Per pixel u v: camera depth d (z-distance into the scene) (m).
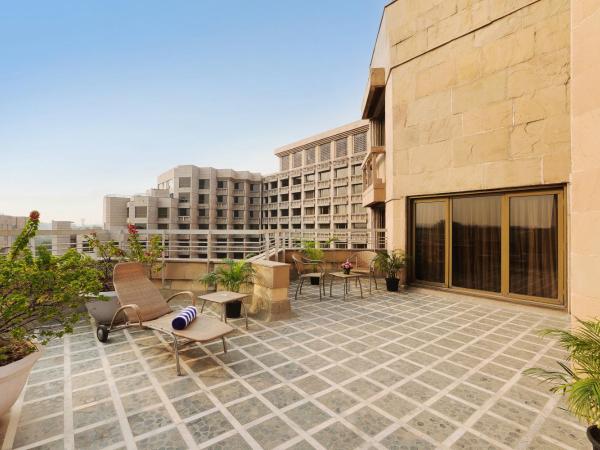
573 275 2.99
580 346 2.25
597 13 2.72
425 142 8.53
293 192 48.34
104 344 4.55
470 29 7.59
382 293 8.45
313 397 3.09
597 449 1.88
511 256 7.21
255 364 3.88
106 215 47.84
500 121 7.15
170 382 3.40
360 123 38.19
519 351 4.36
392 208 9.38
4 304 2.62
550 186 6.62
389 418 2.75
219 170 53.66
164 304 4.99
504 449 2.35
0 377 2.33
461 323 5.70
